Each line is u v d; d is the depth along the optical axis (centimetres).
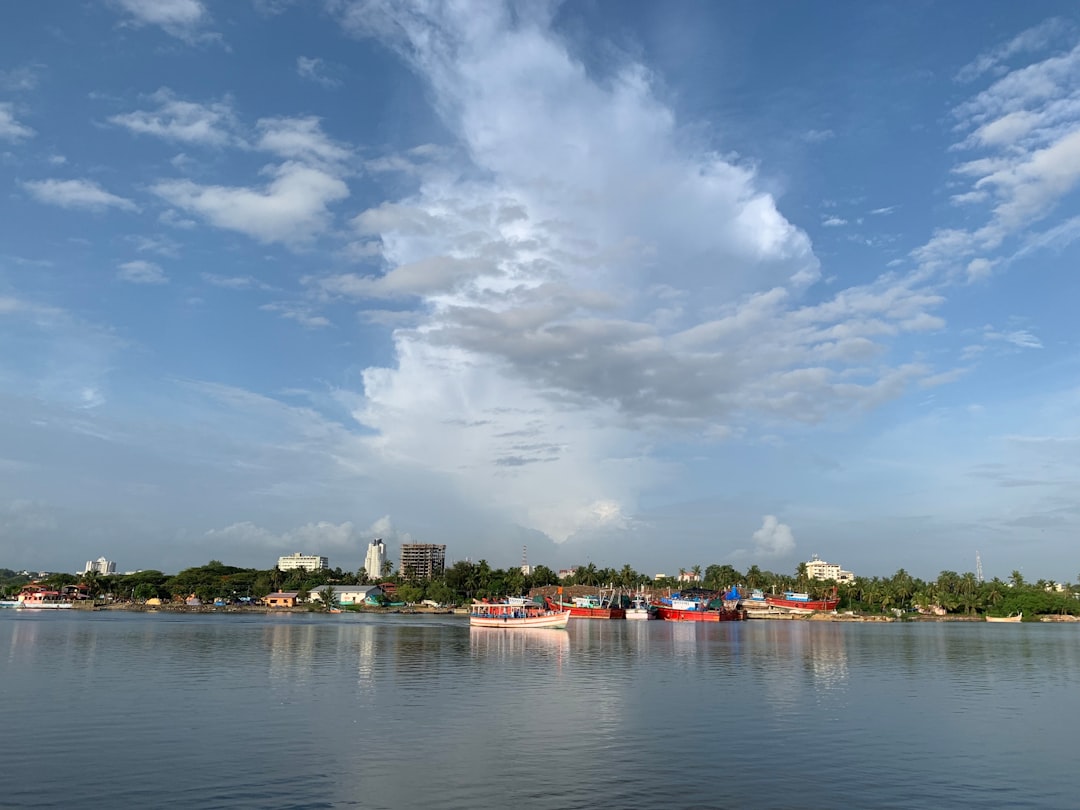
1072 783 3769
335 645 11631
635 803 3347
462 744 4416
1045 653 11656
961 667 9238
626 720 5247
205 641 12200
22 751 4162
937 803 3428
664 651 11256
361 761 3991
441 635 14738
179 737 4531
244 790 3456
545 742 4500
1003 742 4694
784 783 3700
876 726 5162
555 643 12838
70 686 6681
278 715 5284
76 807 3203
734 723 5191
